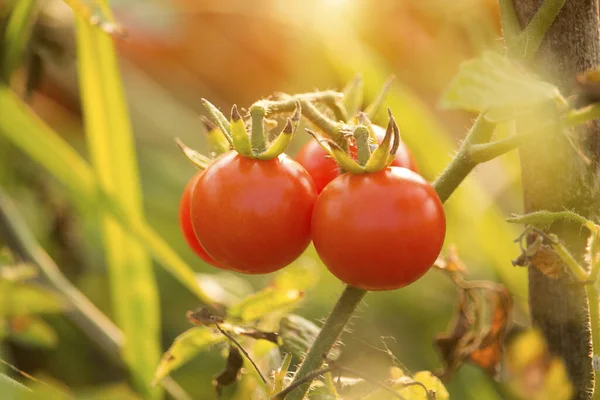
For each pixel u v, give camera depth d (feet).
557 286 1.70
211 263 1.69
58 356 2.46
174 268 2.17
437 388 1.68
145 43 3.37
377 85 2.70
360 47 2.81
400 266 1.54
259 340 1.79
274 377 1.65
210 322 1.70
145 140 3.26
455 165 1.61
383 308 2.61
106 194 2.18
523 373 1.74
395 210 1.53
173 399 2.24
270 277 2.67
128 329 2.17
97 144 2.24
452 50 3.10
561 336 1.72
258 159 1.58
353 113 1.68
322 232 1.55
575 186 1.66
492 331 1.74
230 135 1.59
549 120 1.51
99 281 2.81
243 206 1.56
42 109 3.20
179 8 3.38
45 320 2.51
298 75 3.12
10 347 2.41
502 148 1.58
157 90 3.37
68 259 2.77
